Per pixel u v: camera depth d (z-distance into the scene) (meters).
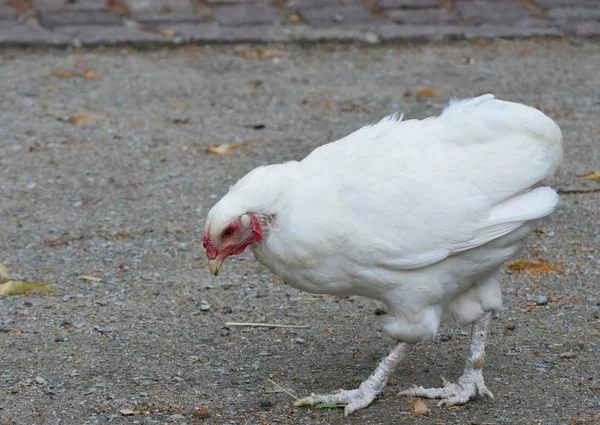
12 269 9.34
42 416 6.74
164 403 6.93
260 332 8.11
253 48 16.48
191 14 17.45
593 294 8.63
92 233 10.20
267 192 6.30
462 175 6.41
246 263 9.54
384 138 6.62
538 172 6.50
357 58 16.17
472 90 14.62
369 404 6.86
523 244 6.72
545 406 6.77
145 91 14.64
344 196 6.30
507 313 8.31
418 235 6.30
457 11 17.95
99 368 7.45
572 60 16.08
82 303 8.63
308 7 17.86
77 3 17.59
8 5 17.38
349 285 6.52
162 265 9.44
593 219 10.41
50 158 12.23
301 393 7.09
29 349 7.75
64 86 14.73
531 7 18.25
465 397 6.86
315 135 12.99
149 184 11.48
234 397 7.02
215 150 12.42
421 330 6.59
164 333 8.08
